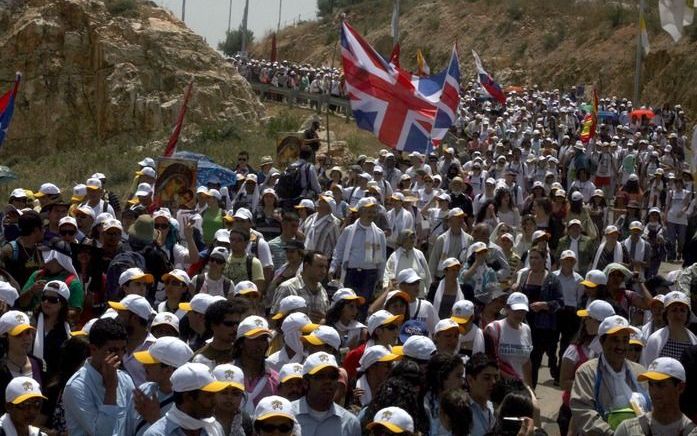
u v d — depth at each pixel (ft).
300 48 378.32
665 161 130.00
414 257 54.75
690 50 246.68
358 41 71.61
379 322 35.45
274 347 38.83
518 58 317.63
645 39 125.70
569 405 33.65
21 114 148.77
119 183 127.24
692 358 28.07
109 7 157.07
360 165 88.58
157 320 34.01
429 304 43.29
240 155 84.64
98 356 29.71
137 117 147.84
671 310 36.70
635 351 36.47
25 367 32.45
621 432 28.19
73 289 42.29
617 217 85.97
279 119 153.48
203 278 45.47
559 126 174.91
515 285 51.78
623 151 123.24
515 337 41.45
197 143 141.08
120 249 46.88
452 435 29.37
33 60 150.10
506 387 30.96
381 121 71.67
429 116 72.28
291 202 69.87
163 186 68.74
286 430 25.73
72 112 149.79
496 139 135.13
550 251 64.44
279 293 44.62
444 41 342.44
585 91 281.13
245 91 155.22
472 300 50.62
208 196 62.69
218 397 26.11
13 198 56.80
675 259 88.63
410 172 86.43
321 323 40.45
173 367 28.45
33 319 36.70
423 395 30.58
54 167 137.69
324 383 28.84
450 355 31.32
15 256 44.50
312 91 168.66
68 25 152.15
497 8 341.41
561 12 325.62
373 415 29.43
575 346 37.04
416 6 370.53
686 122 216.13
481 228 54.65
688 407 28.04
